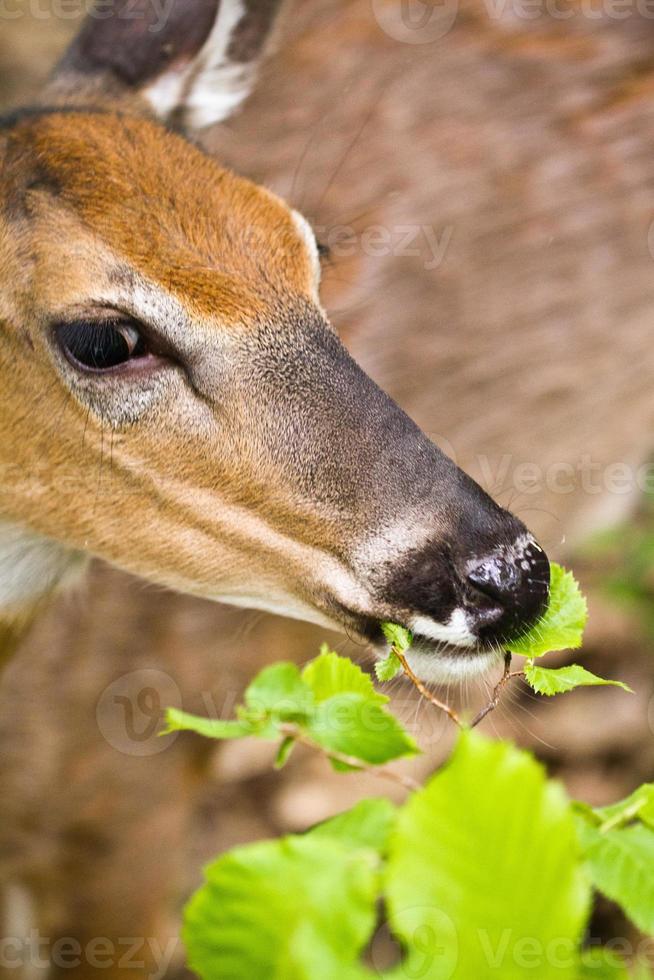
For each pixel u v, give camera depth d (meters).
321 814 9.95
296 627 9.02
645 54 10.78
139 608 8.47
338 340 6.47
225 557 6.52
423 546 6.02
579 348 10.37
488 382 9.88
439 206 9.57
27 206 6.28
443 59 10.38
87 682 8.38
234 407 6.22
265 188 6.73
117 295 6.13
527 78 10.39
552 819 2.37
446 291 9.54
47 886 8.42
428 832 2.39
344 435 6.20
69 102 7.86
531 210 9.92
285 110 9.84
